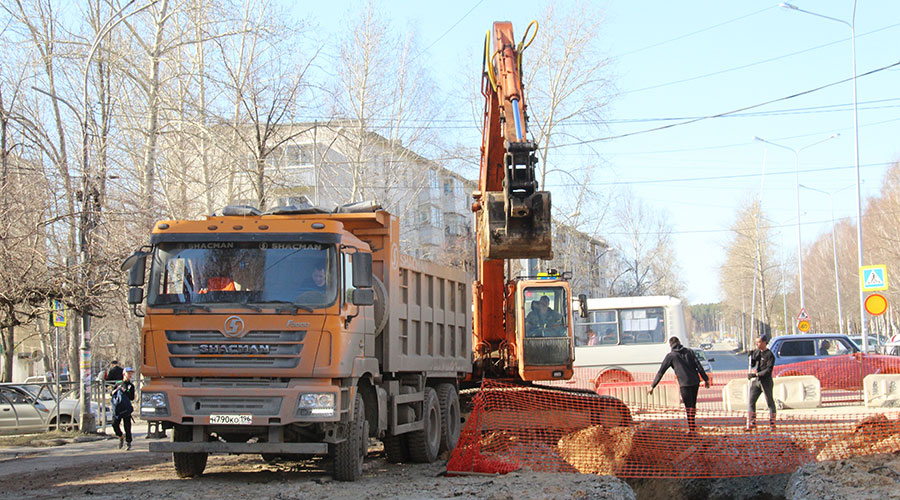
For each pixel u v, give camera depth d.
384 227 13.23
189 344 11.04
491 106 14.28
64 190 20.17
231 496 9.97
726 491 12.19
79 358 25.19
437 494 10.05
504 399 15.13
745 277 86.06
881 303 25.05
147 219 21.91
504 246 11.05
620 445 13.38
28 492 10.94
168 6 29.59
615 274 68.25
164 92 29.81
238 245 11.36
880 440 12.49
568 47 39.38
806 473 10.83
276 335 10.94
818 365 26.23
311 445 10.90
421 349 14.55
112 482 11.83
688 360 17.06
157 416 10.95
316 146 35.53
